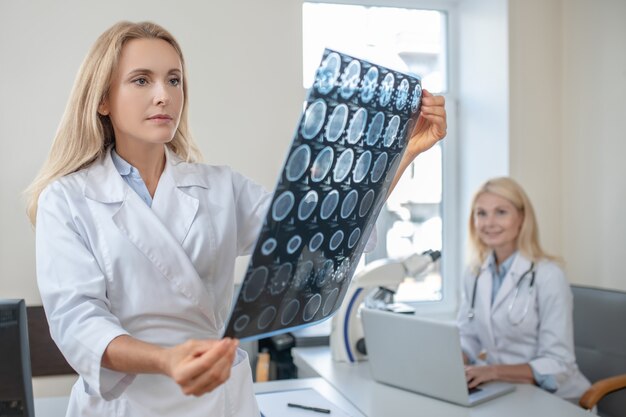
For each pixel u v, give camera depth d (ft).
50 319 3.16
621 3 8.34
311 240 2.76
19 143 7.77
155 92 3.29
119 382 3.13
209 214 3.69
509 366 6.86
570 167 9.39
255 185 4.10
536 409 5.71
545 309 7.41
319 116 2.54
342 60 2.59
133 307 3.34
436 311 10.36
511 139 9.28
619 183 8.47
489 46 9.59
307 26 9.63
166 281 3.40
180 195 3.62
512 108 9.27
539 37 9.37
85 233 3.33
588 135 9.02
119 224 3.37
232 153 8.53
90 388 3.41
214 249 3.62
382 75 2.85
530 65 9.34
